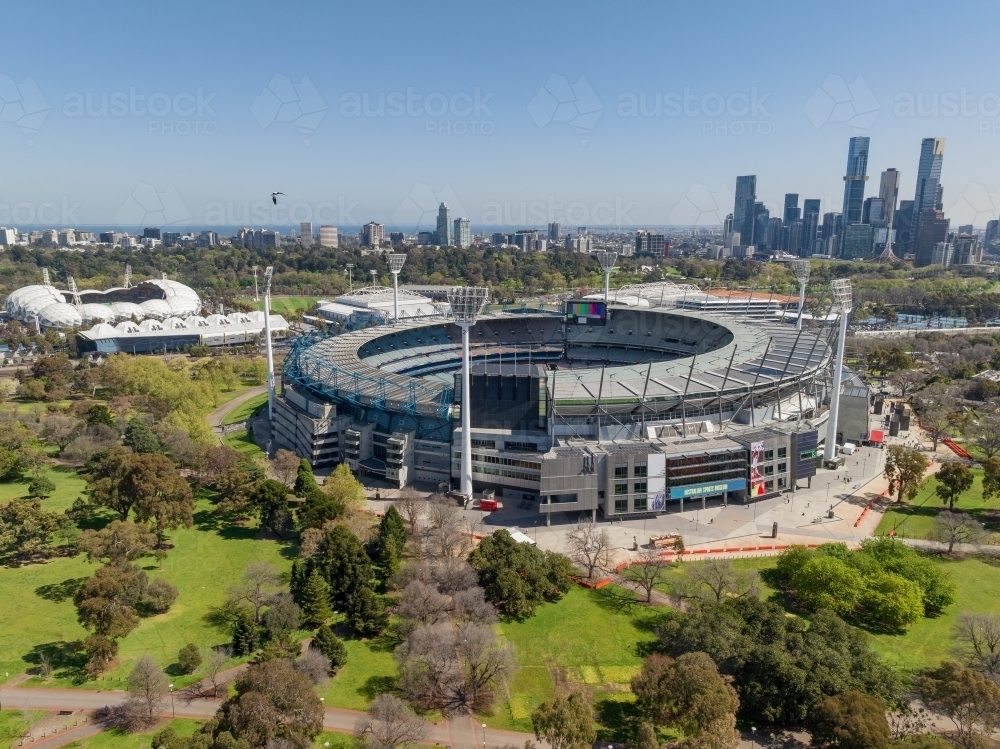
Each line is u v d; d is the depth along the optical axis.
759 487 192.12
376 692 112.50
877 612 130.25
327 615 129.12
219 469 194.62
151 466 160.25
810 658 106.69
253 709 90.94
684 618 123.38
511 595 133.25
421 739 99.00
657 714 102.62
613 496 180.12
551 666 119.81
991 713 96.56
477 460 198.00
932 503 192.62
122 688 112.88
